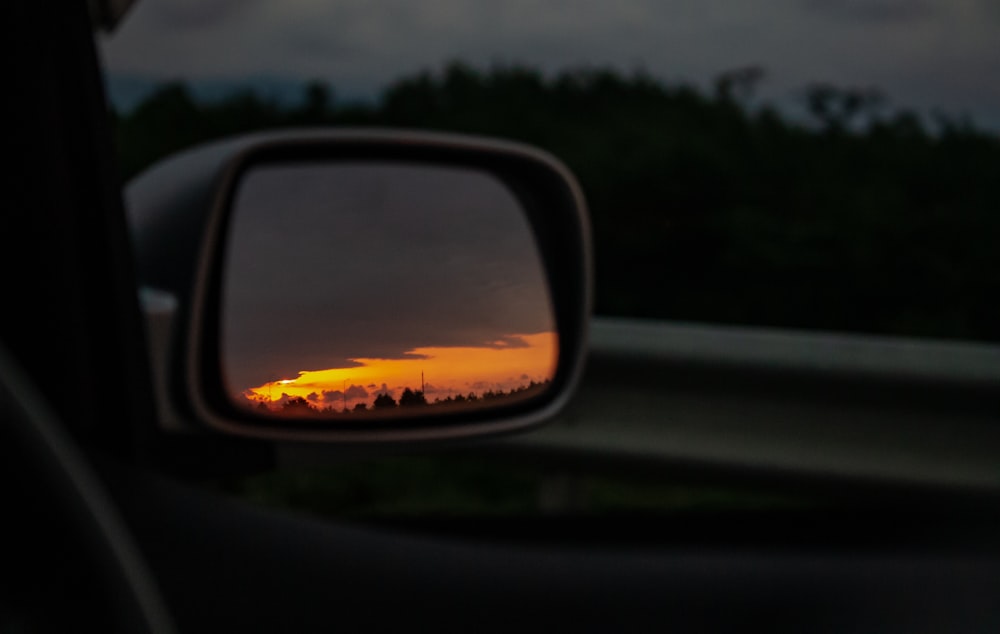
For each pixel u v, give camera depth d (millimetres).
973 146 16797
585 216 1647
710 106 17672
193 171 1533
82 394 1469
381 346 1492
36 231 1449
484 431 1538
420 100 17984
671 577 3301
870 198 14445
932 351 4684
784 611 3133
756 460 4789
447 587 2611
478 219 1612
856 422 4746
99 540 946
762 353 4727
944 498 4711
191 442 1511
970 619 3150
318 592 2174
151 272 1497
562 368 1635
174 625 1808
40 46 1435
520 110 17719
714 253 13711
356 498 5414
